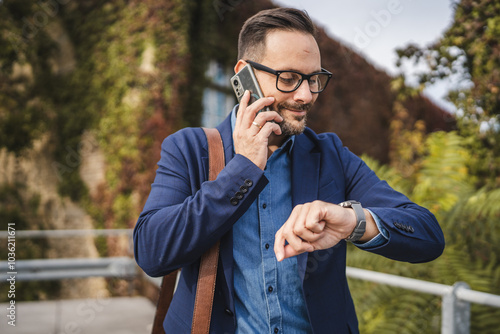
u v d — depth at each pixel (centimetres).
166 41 559
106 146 584
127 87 571
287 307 84
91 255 591
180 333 82
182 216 72
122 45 587
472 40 310
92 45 625
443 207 285
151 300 438
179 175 84
